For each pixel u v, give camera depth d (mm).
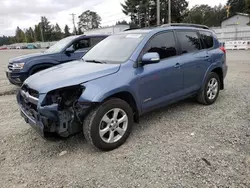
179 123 4148
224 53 5418
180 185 2469
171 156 3029
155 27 4273
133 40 3900
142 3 49406
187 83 4430
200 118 4352
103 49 4207
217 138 3496
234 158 2924
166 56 4035
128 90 3352
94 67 3451
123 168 2830
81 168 2885
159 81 3832
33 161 3098
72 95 3072
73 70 3439
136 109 3588
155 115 4574
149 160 2965
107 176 2693
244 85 6949
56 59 7223
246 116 4355
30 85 3236
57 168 2912
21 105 3602
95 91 3014
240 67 10617
